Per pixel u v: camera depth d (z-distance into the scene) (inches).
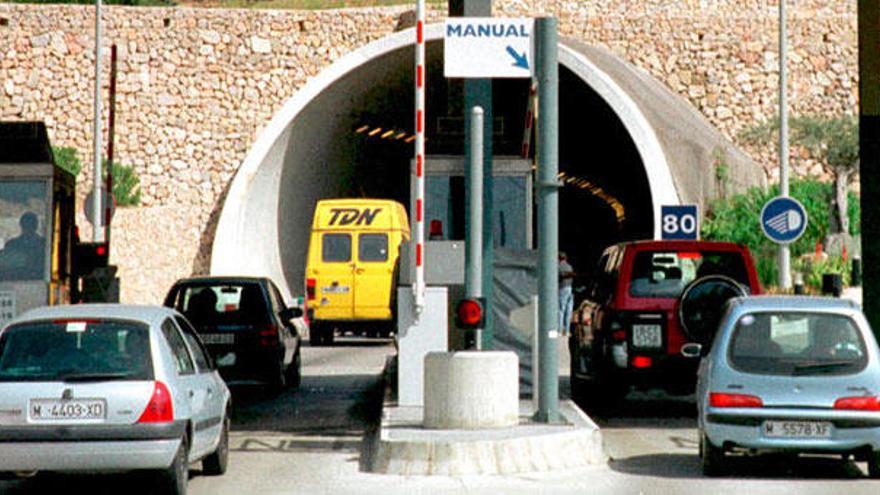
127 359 677.9
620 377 1070.4
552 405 895.1
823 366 763.4
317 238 2112.5
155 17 3048.7
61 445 658.8
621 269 1087.0
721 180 2659.9
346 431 1006.4
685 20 3105.3
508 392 862.5
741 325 786.2
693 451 888.3
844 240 2524.6
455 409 849.5
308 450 895.1
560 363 1674.5
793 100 3115.2
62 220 1048.2
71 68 3014.3
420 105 944.9
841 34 3132.4
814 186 2728.8
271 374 1262.3
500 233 1291.8
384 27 3093.0
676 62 3097.9
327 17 3093.0
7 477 700.7
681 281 1081.4
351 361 1759.4
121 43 3031.5
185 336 751.1
